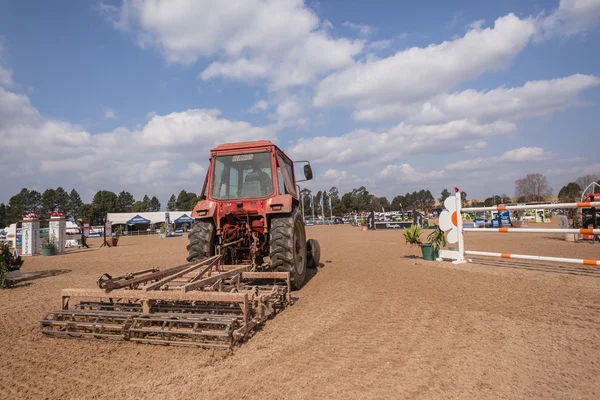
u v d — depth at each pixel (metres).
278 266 5.29
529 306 4.40
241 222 5.97
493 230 7.51
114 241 21.34
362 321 4.04
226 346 3.23
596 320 3.78
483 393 2.36
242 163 6.21
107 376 2.83
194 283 3.75
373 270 7.73
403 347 3.22
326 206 93.75
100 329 3.68
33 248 16.12
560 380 2.52
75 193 99.75
